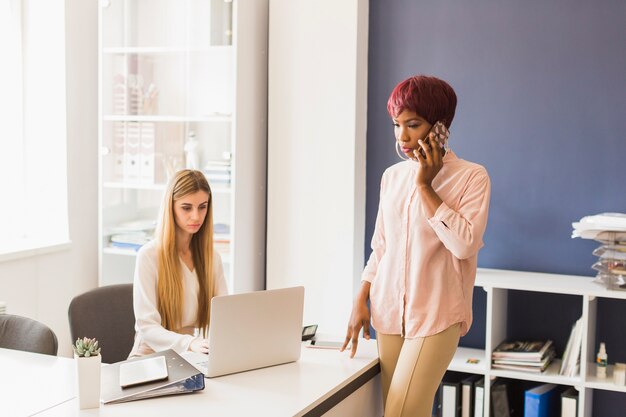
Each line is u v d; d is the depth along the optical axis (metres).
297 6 3.84
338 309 3.86
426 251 2.11
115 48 3.90
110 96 3.94
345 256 3.82
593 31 3.56
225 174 3.86
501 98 3.73
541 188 3.69
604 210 3.59
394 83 3.92
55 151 3.81
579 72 3.60
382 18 3.92
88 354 1.78
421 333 2.09
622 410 3.57
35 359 2.26
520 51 3.69
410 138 2.10
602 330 3.59
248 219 3.98
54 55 3.77
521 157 3.72
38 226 3.88
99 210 3.97
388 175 2.29
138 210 4.05
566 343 3.67
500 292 3.55
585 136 3.60
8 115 3.77
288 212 3.93
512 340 3.72
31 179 3.85
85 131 3.93
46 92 3.80
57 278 3.77
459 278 2.12
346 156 3.79
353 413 2.11
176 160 3.95
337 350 2.34
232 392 1.92
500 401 3.42
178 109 3.95
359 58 3.80
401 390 2.09
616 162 3.56
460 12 3.78
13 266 3.48
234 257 3.87
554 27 3.62
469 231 2.03
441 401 3.54
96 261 4.05
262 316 2.08
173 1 3.88
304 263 3.91
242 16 3.80
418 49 3.87
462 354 3.68
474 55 3.77
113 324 2.80
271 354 2.13
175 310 2.59
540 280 3.43
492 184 3.77
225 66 3.83
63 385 2.00
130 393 1.85
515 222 3.74
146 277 2.57
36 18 3.78
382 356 2.23
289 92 3.88
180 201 2.54
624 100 3.53
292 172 3.90
